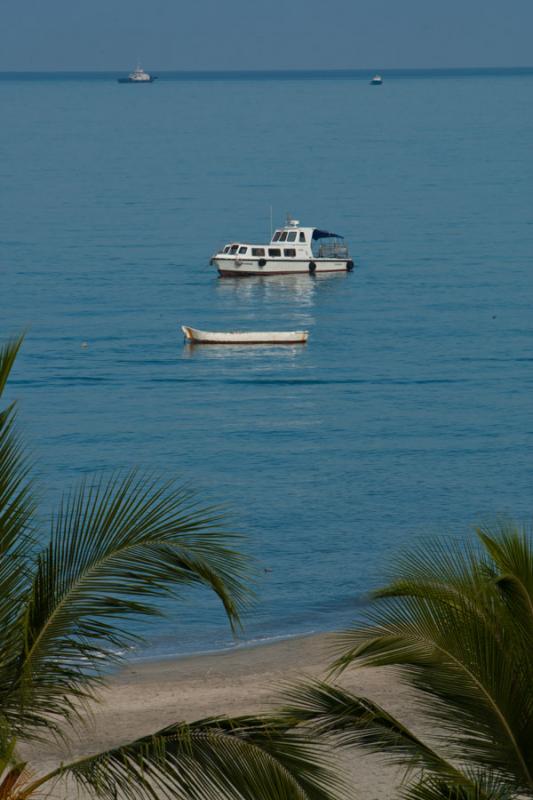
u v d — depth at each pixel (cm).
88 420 12712
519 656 2081
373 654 2080
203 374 14988
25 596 1880
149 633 6562
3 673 1861
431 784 2100
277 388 14338
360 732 2108
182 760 1872
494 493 10062
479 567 2212
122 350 16175
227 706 5038
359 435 12075
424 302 19612
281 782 1869
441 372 15025
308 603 7262
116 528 1923
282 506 9606
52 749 4278
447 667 2056
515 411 13050
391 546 8550
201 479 10550
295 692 2169
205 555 1936
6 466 1861
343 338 17062
